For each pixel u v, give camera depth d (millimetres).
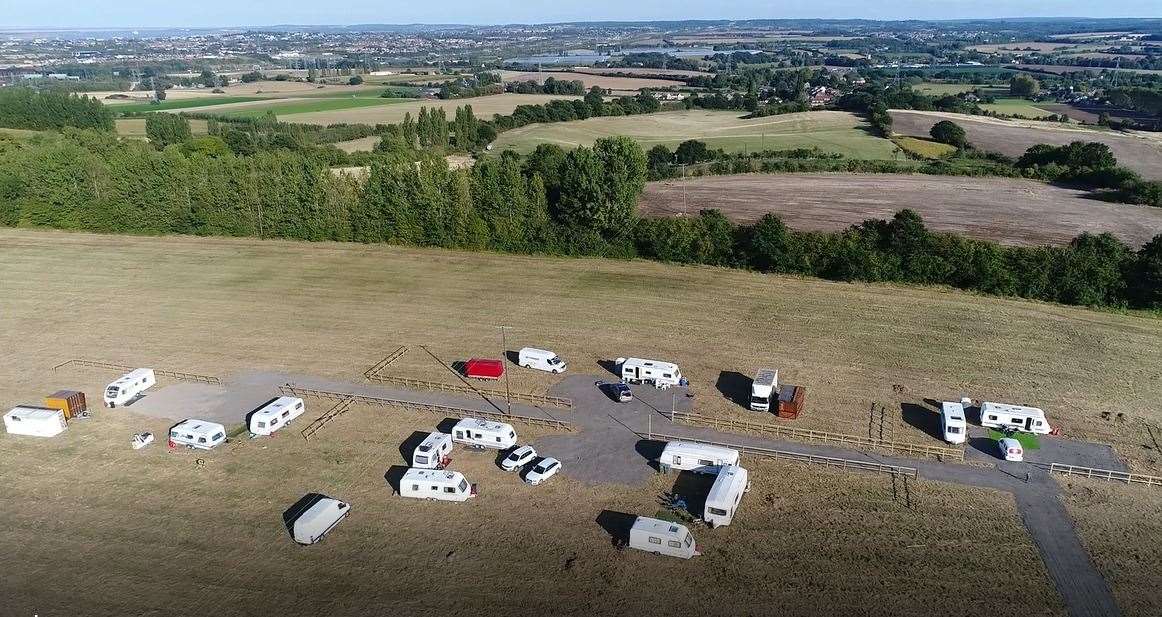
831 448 49875
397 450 50562
